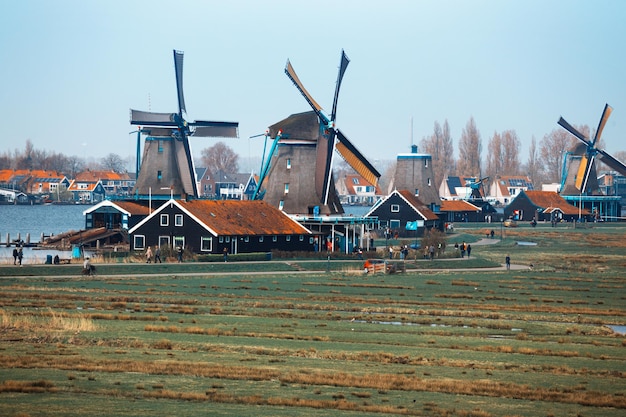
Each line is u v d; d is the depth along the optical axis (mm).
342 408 50281
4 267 112688
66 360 59125
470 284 111688
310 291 101250
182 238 137000
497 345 71500
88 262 109625
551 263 148375
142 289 97938
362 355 65062
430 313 88188
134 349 64500
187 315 81875
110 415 46750
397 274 122562
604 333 79688
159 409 48344
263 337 71812
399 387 55531
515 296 102188
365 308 89562
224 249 129500
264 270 122812
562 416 50344
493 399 53781
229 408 49312
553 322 85625
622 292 108688
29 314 78000
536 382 58531
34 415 46156
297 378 56469
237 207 145375
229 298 93562
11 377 54125
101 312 81500
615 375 61438
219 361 61281
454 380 57844
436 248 151500
